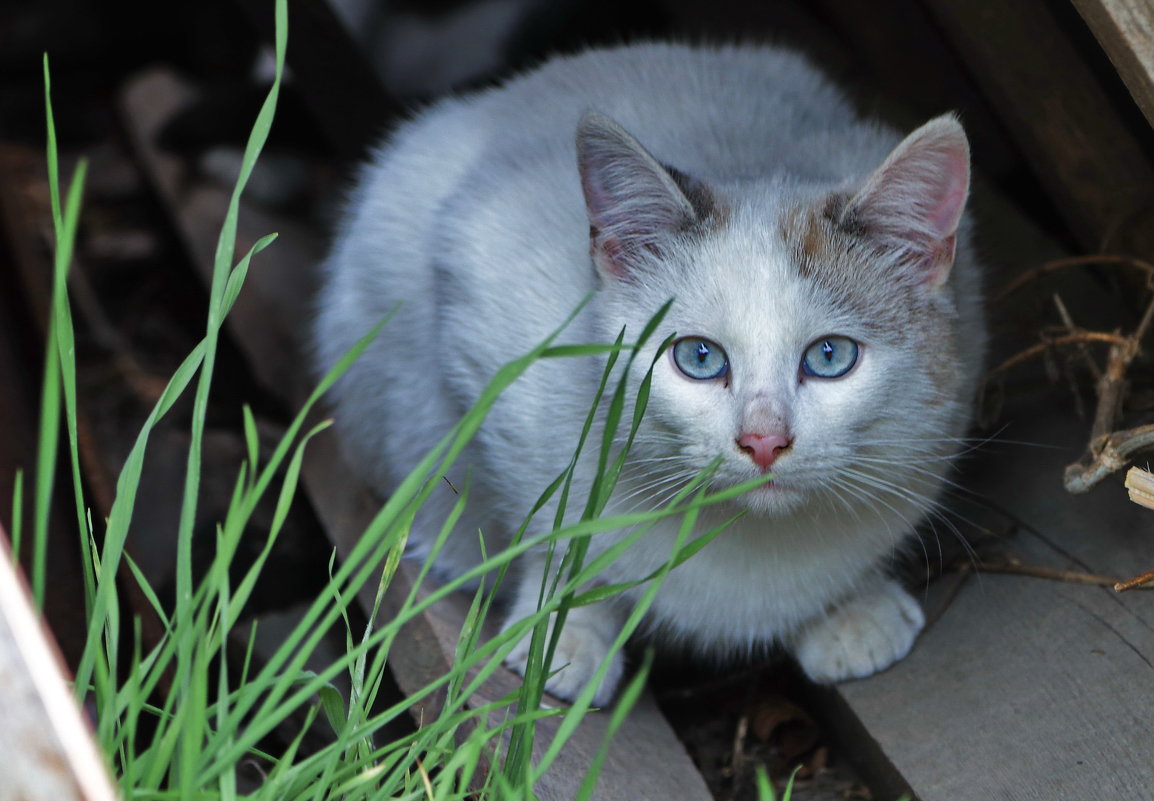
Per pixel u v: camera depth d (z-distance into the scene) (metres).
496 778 0.94
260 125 0.91
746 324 0.98
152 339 1.48
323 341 1.16
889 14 1.30
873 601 1.05
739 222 0.99
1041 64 1.11
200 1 1.96
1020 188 1.31
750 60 1.16
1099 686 1.00
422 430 1.10
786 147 1.08
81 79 2.12
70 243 0.87
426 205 1.11
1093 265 1.17
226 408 1.34
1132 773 0.97
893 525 1.03
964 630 1.05
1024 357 1.08
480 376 1.05
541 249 1.04
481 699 1.02
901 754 1.01
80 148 1.93
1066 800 0.97
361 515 1.16
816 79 1.17
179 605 0.91
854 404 0.98
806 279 0.98
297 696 0.90
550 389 1.02
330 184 1.53
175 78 1.86
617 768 1.01
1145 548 1.04
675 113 1.10
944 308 1.00
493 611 1.09
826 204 0.99
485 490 1.07
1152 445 1.01
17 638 0.83
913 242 1.00
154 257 1.62
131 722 0.90
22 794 0.83
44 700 0.83
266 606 1.21
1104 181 1.13
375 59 1.32
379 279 1.10
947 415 1.01
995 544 1.07
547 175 1.06
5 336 1.33
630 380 0.99
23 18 2.09
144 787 0.89
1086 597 1.03
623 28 1.42
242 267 0.93
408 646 1.06
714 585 1.03
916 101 1.32
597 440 1.01
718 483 0.99
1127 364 1.06
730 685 1.11
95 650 0.90
